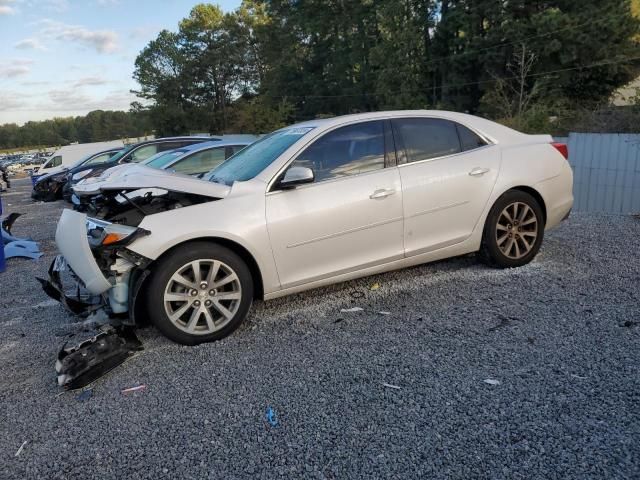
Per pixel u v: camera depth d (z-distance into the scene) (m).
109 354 3.39
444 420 2.64
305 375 3.21
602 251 5.37
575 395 2.77
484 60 31.19
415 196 4.36
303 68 49.00
